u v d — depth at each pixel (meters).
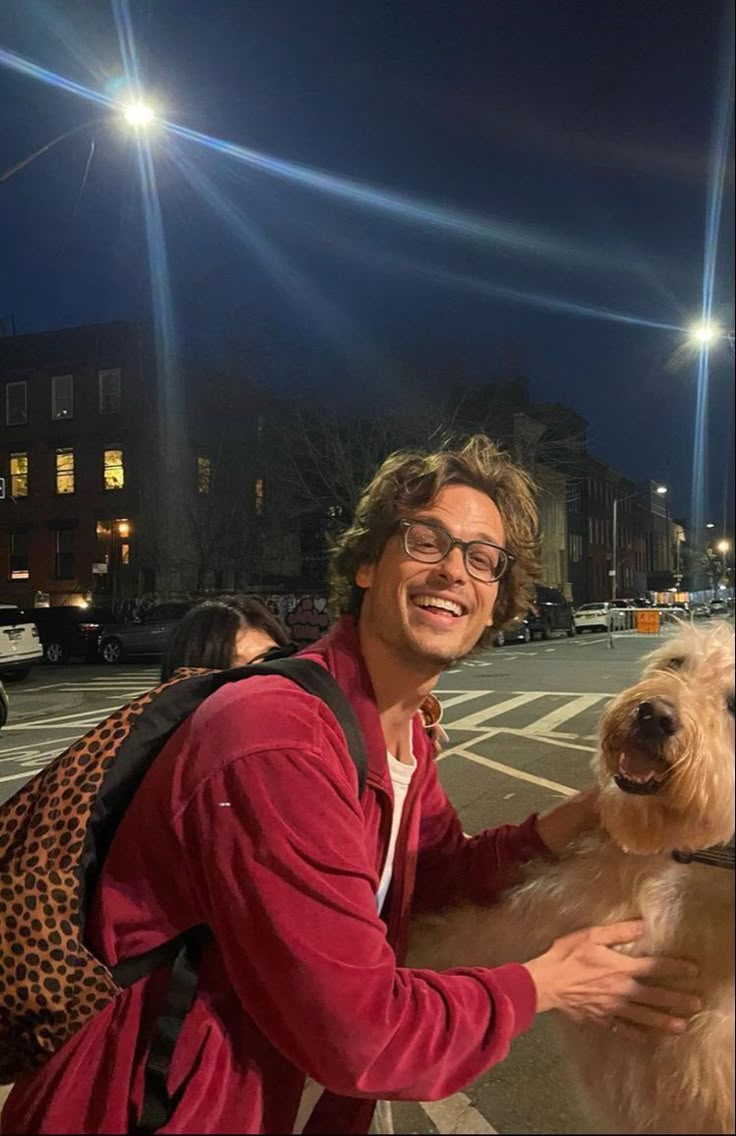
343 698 1.66
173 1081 1.43
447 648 1.77
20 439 33.53
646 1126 1.53
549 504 28.83
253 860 1.38
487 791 6.72
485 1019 1.40
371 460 24.12
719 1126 1.49
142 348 31.02
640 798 1.68
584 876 1.80
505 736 9.61
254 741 1.45
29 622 18.50
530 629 28.19
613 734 1.75
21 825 1.67
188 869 1.49
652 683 1.79
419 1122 1.53
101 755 1.68
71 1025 1.55
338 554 1.99
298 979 1.33
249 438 29.27
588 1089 1.58
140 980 1.55
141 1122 1.43
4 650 17.81
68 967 1.54
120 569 31.69
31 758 9.73
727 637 1.78
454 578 1.77
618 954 1.55
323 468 26.03
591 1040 1.60
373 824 1.67
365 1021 1.31
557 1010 1.52
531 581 2.01
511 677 16.50
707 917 1.57
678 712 1.66
